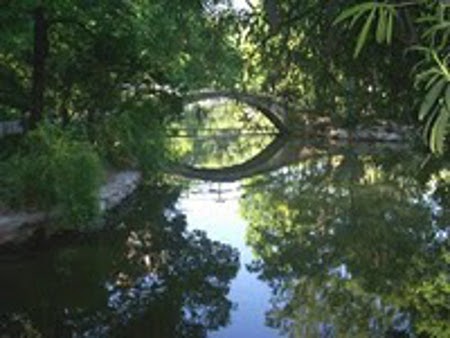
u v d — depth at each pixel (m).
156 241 22.44
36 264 17.66
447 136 5.19
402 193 30.33
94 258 18.72
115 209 23.59
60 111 26.69
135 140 28.23
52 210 18.58
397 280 17.45
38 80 23.55
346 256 20.58
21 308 15.34
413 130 6.01
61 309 15.56
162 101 28.33
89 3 23.12
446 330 13.68
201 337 13.95
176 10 7.02
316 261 20.28
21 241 17.53
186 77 27.80
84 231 19.14
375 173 37.06
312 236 23.53
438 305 15.17
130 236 22.81
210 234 24.23
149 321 14.97
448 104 3.43
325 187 34.12
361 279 17.89
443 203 27.34
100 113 27.27
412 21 4.12
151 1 24.36
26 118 26.50
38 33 23.28
